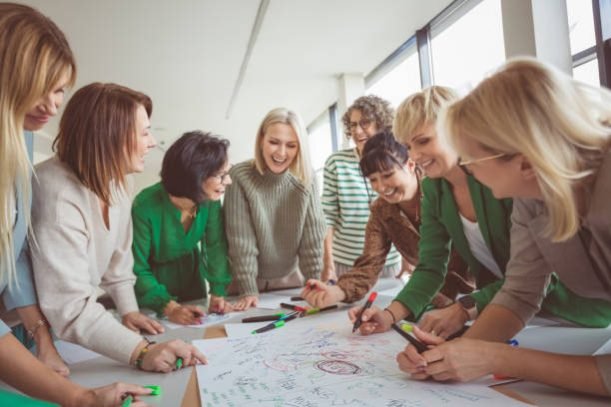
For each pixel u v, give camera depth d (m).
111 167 0.94
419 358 0.68
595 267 0.74
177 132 7.28
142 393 0.68
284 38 3.93
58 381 0.67
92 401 0.65
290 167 1.57
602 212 0.59
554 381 0.61
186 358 0.81
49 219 0.86
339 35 3.95
